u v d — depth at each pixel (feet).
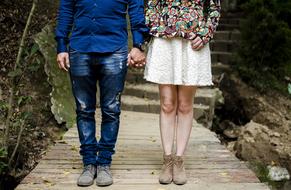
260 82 21.66
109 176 9.78
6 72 17.63
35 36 18.21
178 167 10.00
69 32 9.82
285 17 22.97
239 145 16.84
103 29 9.23
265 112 19.98
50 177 10.20
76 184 9.77
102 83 9.57
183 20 9.30
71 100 17.62
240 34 24.67
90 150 9.95
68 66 9.76
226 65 23.16
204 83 9.59
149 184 9.87
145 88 20.61
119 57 9.39
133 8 9.45
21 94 16.43
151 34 9.53
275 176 15.12
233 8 33.30
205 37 9.32
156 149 12.97
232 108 20.90
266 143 16.85
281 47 21.98
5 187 12.50
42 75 17.48
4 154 11.54
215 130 19.93
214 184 9.93
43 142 15.02
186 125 10.03
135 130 15.61
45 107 16.51
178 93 9.95
